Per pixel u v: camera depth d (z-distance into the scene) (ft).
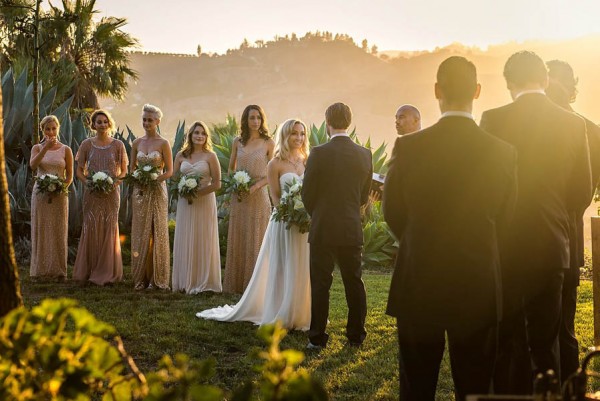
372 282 33.42
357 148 19.15
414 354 11.01
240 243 28.14
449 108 11.13
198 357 18.13
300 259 21.13
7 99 42.75
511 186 10.93
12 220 38.63
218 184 27.99
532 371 12.88
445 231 10.76
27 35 40.70
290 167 21.97
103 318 22.22
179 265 28.22
